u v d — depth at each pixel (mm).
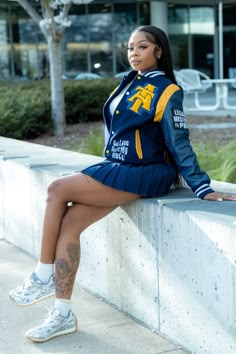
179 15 32469
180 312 4273
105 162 4543
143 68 4520
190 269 4113
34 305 5188
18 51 30062
